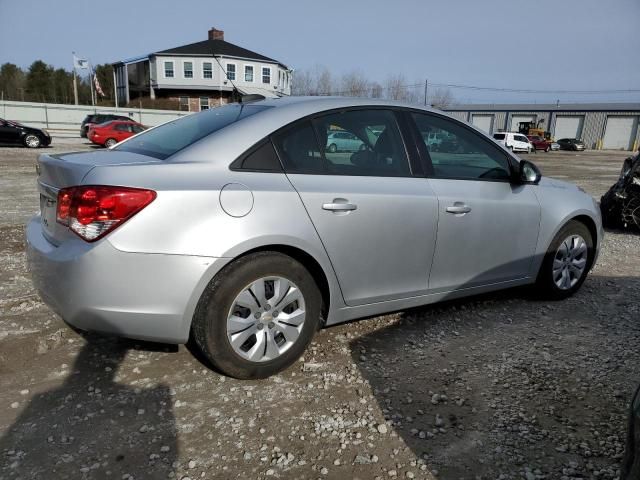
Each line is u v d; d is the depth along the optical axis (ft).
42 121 120.67
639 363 11.05
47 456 7.63
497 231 12.67
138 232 8.34
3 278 15.30
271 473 7.42
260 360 9.63
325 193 9.95
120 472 7.35
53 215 9.29
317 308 10.25
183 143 9.90
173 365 10.35
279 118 10.10
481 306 14.23
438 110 12.41
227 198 8.93
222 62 153.28
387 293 11.21
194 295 8.77
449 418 8.87
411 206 11.03
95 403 9.01
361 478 7.38
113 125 81.56
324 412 8.93
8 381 9.67
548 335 12.41
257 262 9.26
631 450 5.42
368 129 11.10
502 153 13.23
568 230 14.42
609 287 16.40
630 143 178.50
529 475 7.50
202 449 7.89
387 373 10.34
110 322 8.55
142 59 165.58
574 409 9.25
